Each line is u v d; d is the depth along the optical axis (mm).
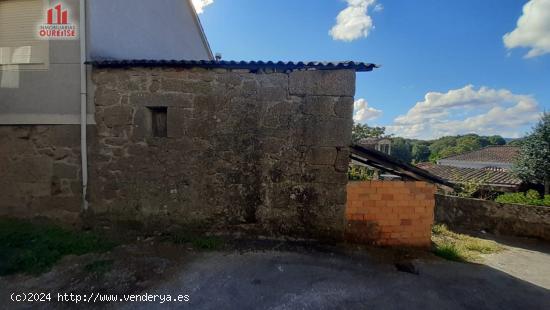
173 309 2141
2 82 3711
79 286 2436
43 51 3648
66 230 3562
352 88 3398
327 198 3508
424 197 3748
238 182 3566
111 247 3203
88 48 3617
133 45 4676
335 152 3473
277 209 3557
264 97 3494
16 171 3770
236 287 2459
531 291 2848
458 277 3008
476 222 6543
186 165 3584
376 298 2408
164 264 2846
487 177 13125
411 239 3750
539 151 11500
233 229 3598
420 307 2326
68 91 3639
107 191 3656
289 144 3498
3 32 3705
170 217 3629
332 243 3510
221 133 3543
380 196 3654
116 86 3580
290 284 2539
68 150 3684
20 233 3328
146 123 3594
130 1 4598
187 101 3537
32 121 3686
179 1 6523
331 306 2244
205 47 8297
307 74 3441
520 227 6078
